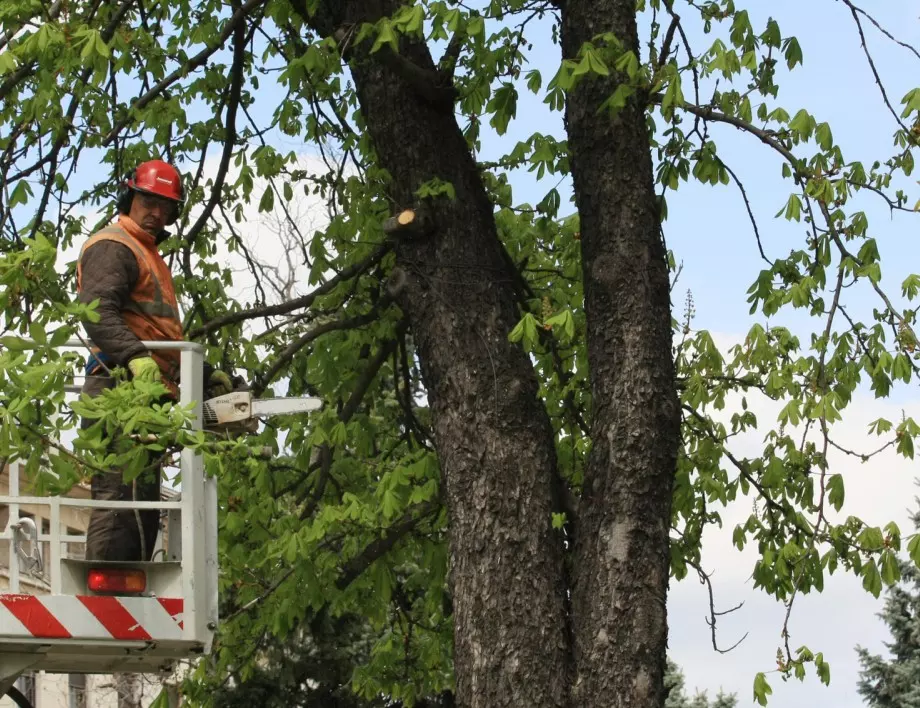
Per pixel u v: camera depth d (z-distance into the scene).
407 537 24.33
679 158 19.92
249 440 15.64
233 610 25.00
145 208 15.83
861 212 18.03
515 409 16.98
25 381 12.52
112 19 20.22
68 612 13.50
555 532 16.64
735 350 21.55
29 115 19.80
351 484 25.12
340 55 17.86
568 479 23.44
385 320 23.39
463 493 16.69
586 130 16.94
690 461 22.88
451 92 18.11
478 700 15.92
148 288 15.34
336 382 24.23
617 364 16.25
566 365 23.47
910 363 17.64
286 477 25.22
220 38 19.97
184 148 24.84
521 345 17.45
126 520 14.73
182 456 14.12
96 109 23.19
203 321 25.42
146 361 14.10
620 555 15.77
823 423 17.73
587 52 15.81
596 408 16.38
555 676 15.85
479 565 16.36
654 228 16.72
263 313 22.97
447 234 17.72
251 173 22.11
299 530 21.89
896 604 66.88
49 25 16.88
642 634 15.56
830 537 19.64
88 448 12.88
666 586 15.88
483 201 18.30
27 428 12.90
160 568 13.91
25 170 21.02
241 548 23.09
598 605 15.73
